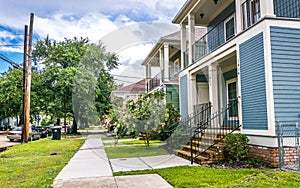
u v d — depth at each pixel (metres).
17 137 15.46
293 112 5.67
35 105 19.66
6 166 6.40
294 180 4.18
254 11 7.60
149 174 5.05
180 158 6.76
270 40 5.73
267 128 5.67
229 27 10.03
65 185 4.34
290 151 5.55
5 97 20.98
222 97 9.82
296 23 5.90
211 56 8.70
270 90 5.62
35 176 5.16
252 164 5.85
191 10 10.39
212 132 7.34
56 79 19.27
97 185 4.31
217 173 4.93
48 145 11.21
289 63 5.77
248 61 6.44
